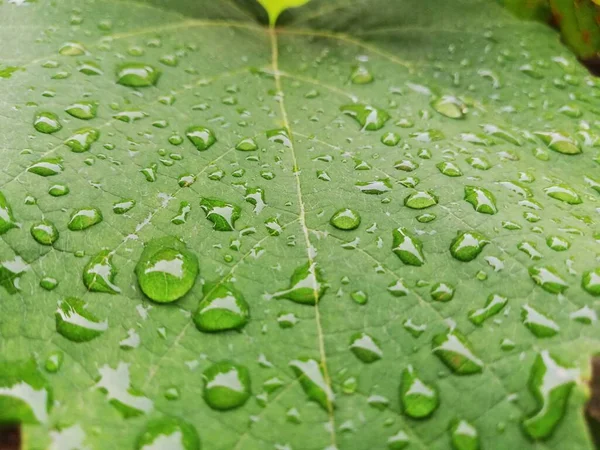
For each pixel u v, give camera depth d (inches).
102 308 2.2
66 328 2.1
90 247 2.3
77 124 2.8
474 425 2.0
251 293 2.3
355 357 2.1
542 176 2.9
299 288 2.3
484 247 2.4
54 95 2.9
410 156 2.9
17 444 1.9
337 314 2.2
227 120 3.0
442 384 2.0
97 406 1.9
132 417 1.9
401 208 2.6
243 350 2.1
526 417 2.0
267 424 2.0
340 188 2.7
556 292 2.2
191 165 2.7
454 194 2.7
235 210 2.5
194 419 1.9
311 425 2.0
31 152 2.6
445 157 2.9
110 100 2.9
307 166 2.8
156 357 2.1
